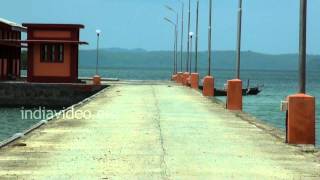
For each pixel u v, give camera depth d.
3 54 57.94
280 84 147.12
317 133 33.16
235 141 16.75
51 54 53.84
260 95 86.50
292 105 16.08
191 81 52.81
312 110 16.00
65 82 54.00
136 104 31.36
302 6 16.09
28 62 53.59
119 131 18.83
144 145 15.71
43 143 15.89
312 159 13.74
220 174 11.80
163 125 20.84
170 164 12.86
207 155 14.16
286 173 11.97
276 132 19.11
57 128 19.53
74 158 13.54
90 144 15.78
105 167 12.45
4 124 36.09
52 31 53.31
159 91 45.94
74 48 53.91
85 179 11.23
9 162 12.98
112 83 62.69
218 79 181.12
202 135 18.06
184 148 15.26
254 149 15.23
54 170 12.09
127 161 13.20
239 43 29.73
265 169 12.40
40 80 53.75
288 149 15.28
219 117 24.41
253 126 20.94
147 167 12.48
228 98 28.69
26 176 11.48
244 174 11.82
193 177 11.46
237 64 29.73
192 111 27.28
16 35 62.16
